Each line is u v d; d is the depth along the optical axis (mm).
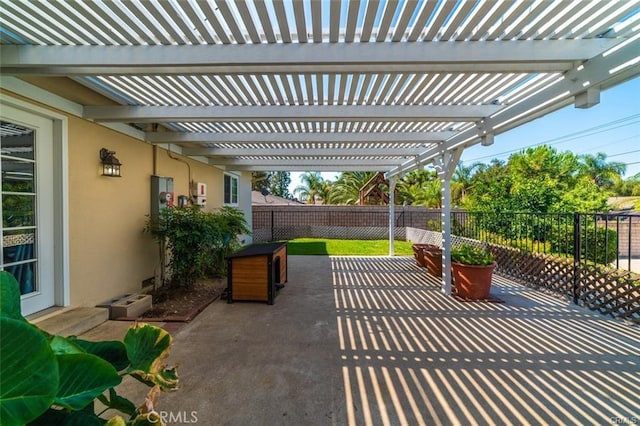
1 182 3080
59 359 873
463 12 2174
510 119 3688
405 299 5000
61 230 3645
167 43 2561
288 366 2885
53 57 2627
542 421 2170
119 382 938
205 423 2129
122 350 1167
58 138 3621
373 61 2551
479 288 4961
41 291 3488
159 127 5410
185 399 2385
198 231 5047
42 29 2359
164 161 5926
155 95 3697
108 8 2086
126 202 4781
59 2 2020
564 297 5035
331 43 2531
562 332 3695
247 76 3115
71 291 3762
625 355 3121
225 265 6375
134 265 4957
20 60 2619
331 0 2021
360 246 11383
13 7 2064
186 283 5320
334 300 4953
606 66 2463
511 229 6715
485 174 18734
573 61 2633
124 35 2441
